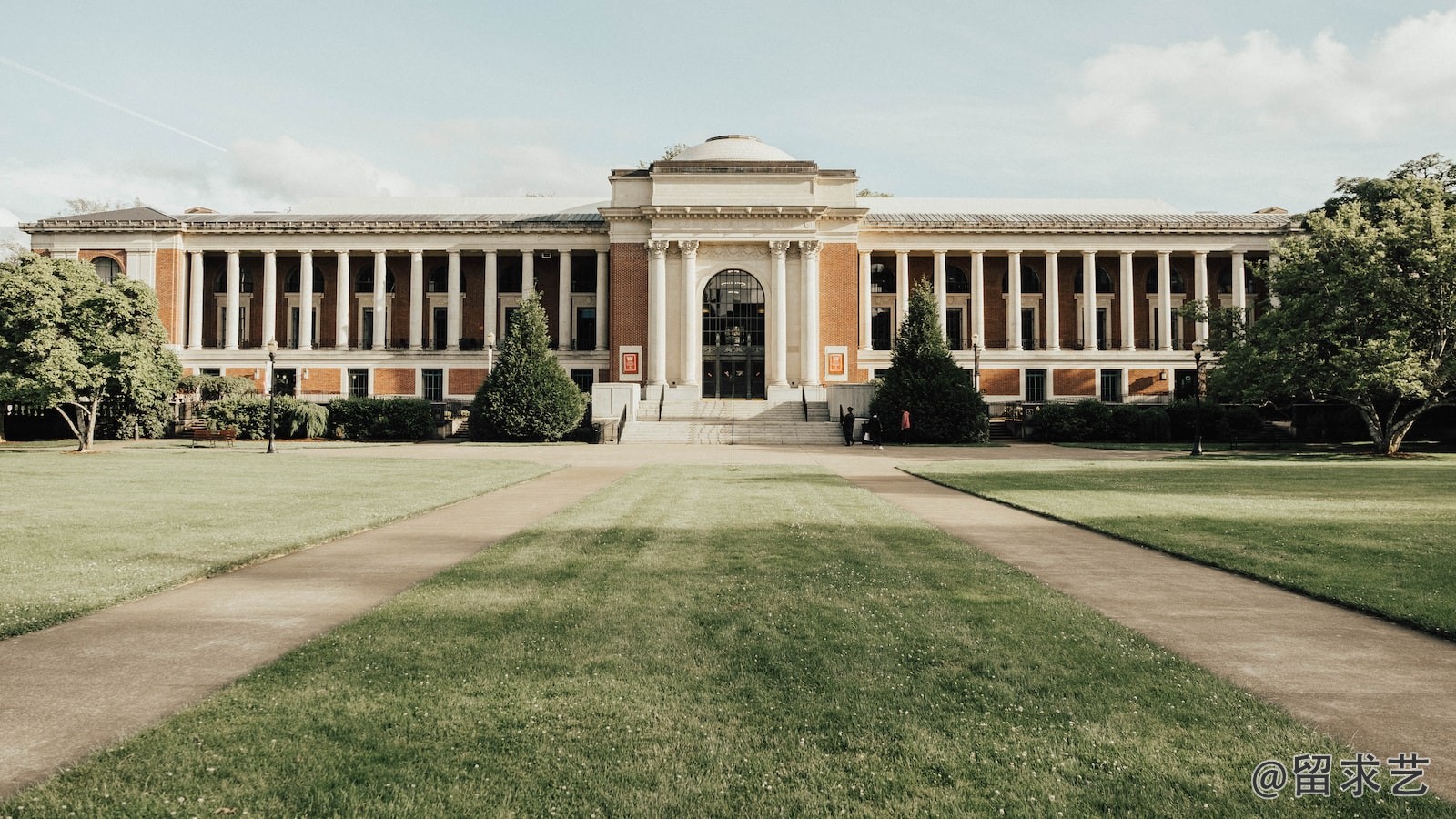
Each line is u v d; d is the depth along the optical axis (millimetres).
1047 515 15422
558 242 62062
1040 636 7203
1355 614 8227
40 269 38312
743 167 58594
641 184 60469
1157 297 64812
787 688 5918
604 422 45594
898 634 7254
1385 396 36906
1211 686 5969
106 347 38906
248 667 6574
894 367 47344
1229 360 38406
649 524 14164
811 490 20125
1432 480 22266
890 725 5273
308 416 47969
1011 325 61812
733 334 59156
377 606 8398
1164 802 4316
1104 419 48875
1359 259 34969
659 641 7035
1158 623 7906
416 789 4441
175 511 15602
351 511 15711
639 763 4738
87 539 12320
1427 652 7016
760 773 4637
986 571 10016
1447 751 4992
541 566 10359
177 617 8125
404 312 64688
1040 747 4961
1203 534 12852
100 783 4488
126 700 5852
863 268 62250
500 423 46250
